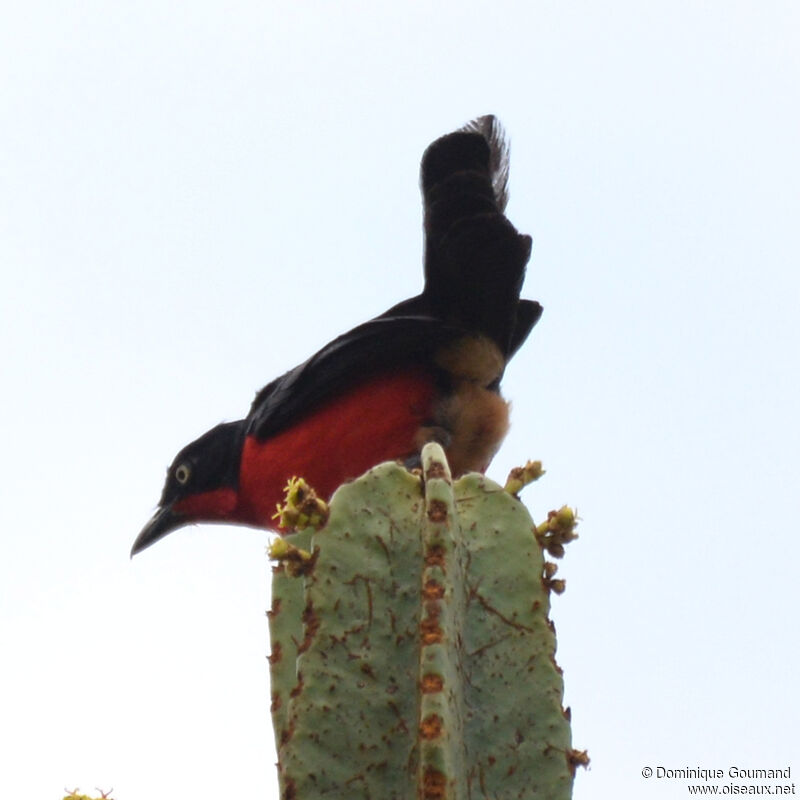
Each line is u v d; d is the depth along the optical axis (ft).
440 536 21.34
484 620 22.06
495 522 22.68
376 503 22.53
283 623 24.75
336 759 21.18
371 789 21.08
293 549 22.21
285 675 24.40
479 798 21.07
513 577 22.31
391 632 21.79
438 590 20.95
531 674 21.77
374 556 22.18
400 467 22.91
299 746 21.18
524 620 22.07
